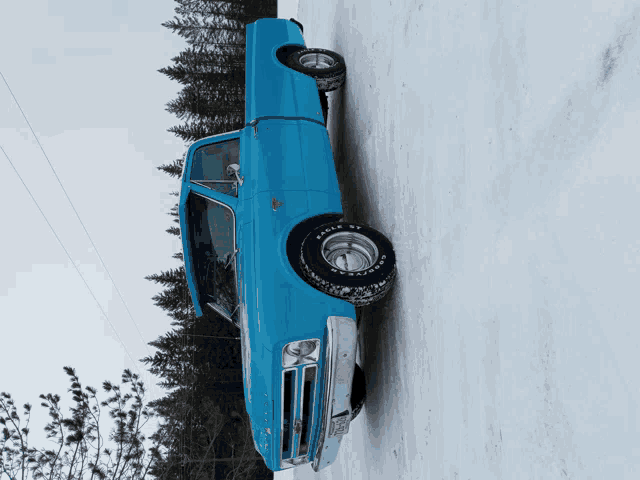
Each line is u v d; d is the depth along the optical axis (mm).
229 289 4246
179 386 16750
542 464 1432
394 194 3164
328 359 2734
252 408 3039
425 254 2541
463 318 2033
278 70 4500
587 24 1318
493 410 1744
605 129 1235
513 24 1720
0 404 9633
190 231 4324
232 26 20203
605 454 1162
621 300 1138
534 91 1576
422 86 2668
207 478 13234
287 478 7754
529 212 1576
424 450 2432
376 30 3699
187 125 19688
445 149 2324
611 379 1155
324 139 3955
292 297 2955
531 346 1519
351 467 4180
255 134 4004
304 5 8898
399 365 2900
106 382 10594
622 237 1147
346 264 3057
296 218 3426
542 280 1477
